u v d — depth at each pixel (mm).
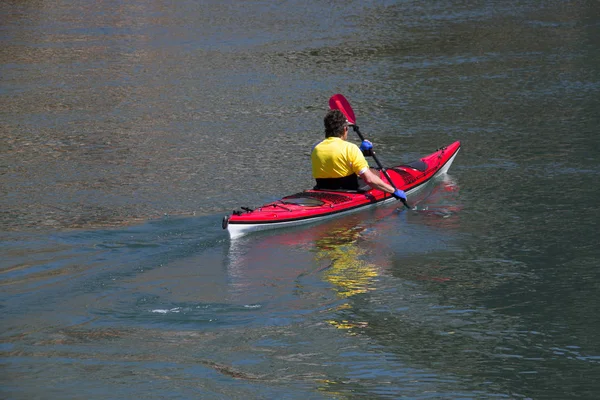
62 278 15969
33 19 58531
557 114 30344
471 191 22000
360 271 16500
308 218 19438
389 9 60781
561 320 14141
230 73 40375
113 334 13617
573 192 21547
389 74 38969
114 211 20641
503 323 14047
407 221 19719
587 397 11547
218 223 19562
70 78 39906
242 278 16047
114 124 31078
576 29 49594
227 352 13000
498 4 61906
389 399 11523
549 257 17156
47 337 13492
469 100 33250
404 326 13938
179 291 15383
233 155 26328
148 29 54031
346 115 22016
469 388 11828
